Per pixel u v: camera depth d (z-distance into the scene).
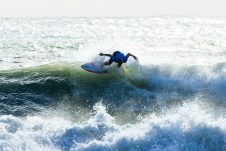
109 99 63.38
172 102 62.00
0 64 90.25
